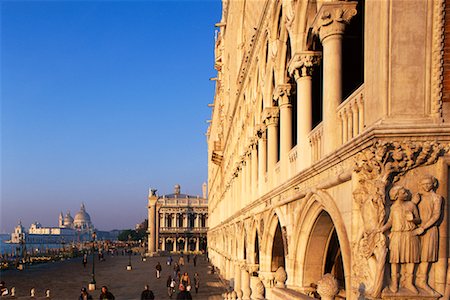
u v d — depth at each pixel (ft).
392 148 21.84
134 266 262.06
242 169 91.76
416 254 21.40
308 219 39.34
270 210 56.80
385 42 22.34
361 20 43.21
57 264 278.46
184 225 478.18
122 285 157.07
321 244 41.01
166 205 477.36
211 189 264.52
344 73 46.80
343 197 28.45
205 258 333.21
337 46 32.37
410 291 21.38
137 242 619.67
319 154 36.91
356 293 24.17
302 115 41.37
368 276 22.68
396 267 21.70
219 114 176.04
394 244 21.50
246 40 83.82
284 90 50.44
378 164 22.20
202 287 138.82
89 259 342.23
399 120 22.04
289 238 45.27
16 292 135.95
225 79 144.36
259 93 69.46
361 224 24.32
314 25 34.27
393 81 22.30
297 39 41.68
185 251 445.78
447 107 22.18
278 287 42.78
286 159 50.19
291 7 42.09
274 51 52.60
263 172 67.87
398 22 22.29
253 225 74.54
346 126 30.25
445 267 21.62
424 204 21.65
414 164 21.84
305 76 41.50
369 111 24.18
